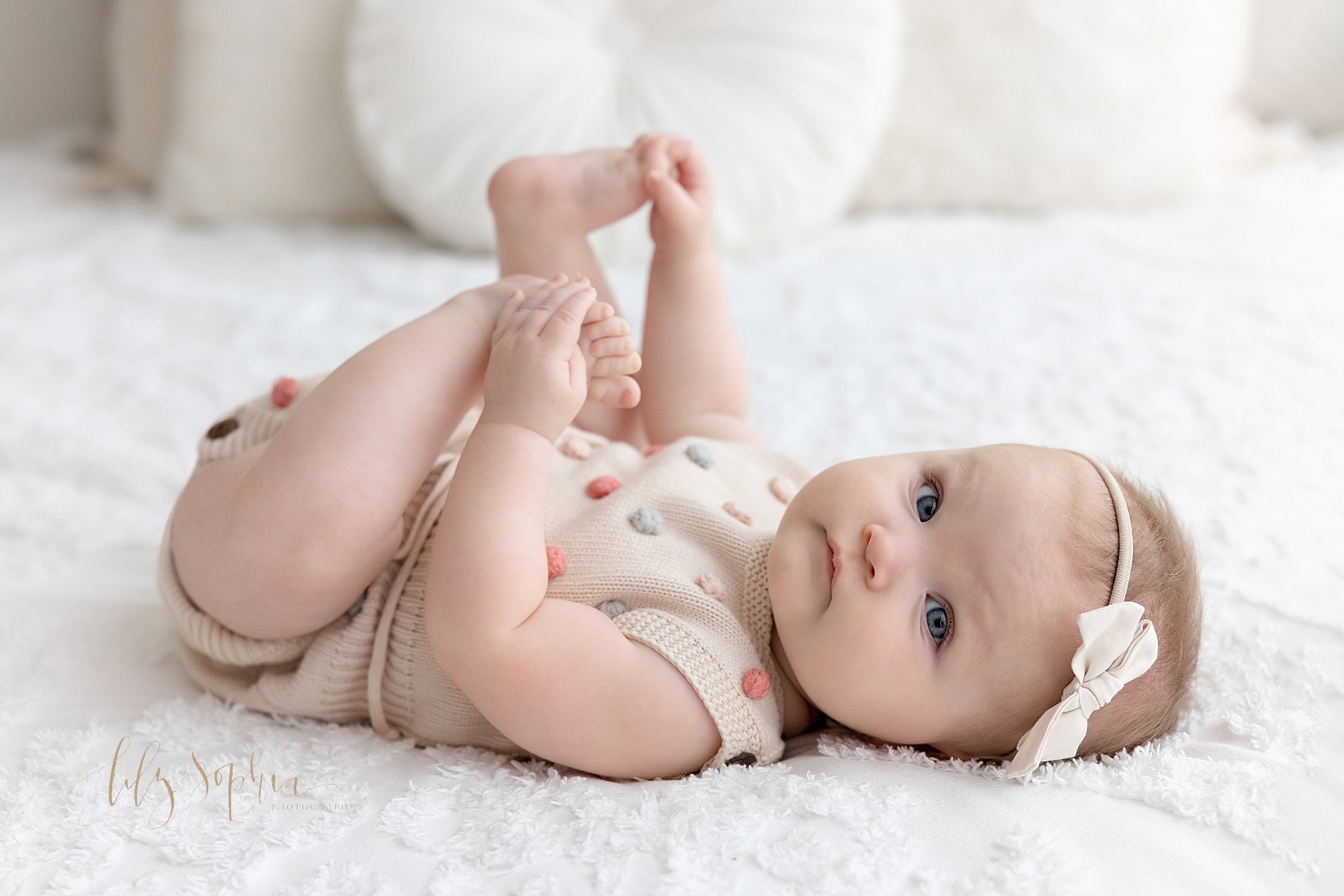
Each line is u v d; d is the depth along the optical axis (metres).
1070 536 1.02
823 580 1.04
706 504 1.15
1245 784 0.92
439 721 1.06
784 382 1.75
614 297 1.36
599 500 1.14
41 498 1.46
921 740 1.05
